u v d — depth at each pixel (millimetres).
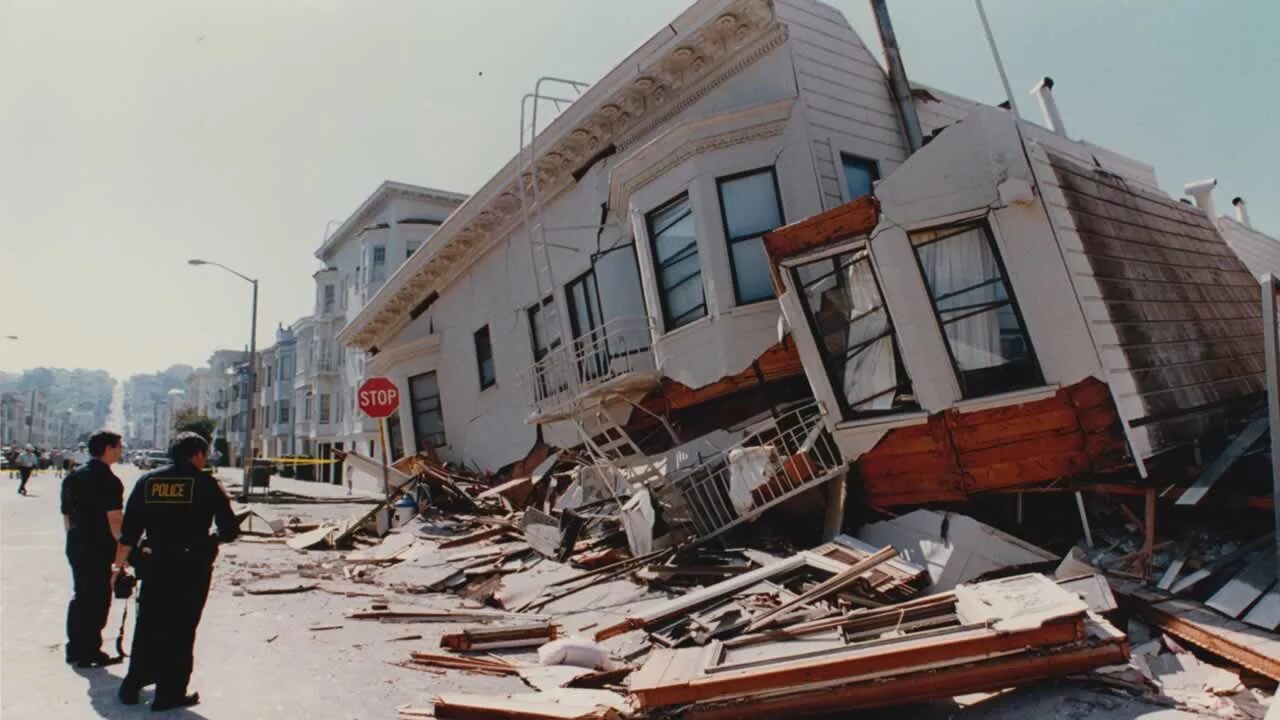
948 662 3871
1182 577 5484
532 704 4168
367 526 14195
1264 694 3924
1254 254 14898
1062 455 6684
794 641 4688
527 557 10008
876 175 10906
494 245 17016
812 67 10609
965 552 6449
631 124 12633
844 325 7711
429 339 19312
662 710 4027
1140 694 3975
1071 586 5152
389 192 33062
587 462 12672
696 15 10922
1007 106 8398
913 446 7223
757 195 10102
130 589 4652
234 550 12188
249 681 5055
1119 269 7613
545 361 13953
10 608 7234
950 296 7098
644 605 7027
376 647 6051
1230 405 8258
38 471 53156
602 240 13219
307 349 45281
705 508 8523
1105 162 9039
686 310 10438
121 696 4559
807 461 7734
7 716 4312
